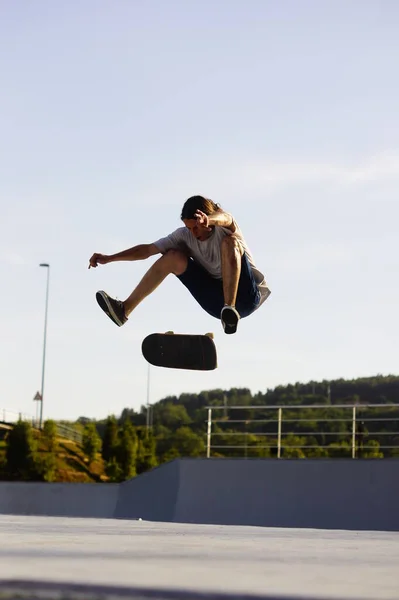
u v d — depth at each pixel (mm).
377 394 74000
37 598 1743
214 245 5117
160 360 5465
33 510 16844
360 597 1735
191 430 78812
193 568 2275
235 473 15023
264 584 1923
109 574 2076
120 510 16078
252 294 5242
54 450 63000
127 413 101438
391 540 4348
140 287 5277
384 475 13758
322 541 3943
